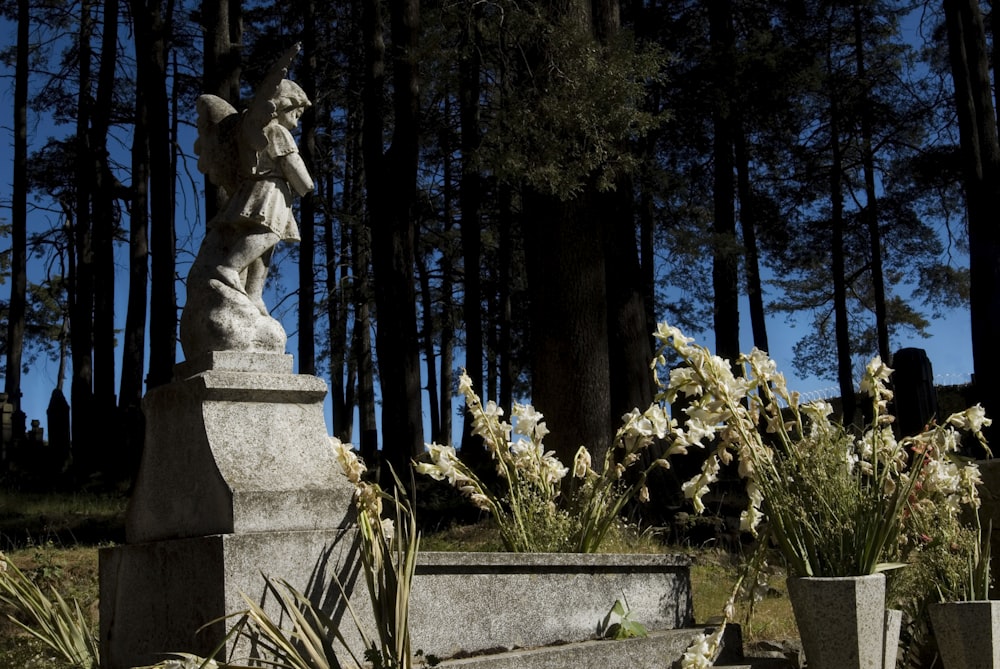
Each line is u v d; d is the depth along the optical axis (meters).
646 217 23.09
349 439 27.42
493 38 14.13
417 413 17.88
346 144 27.44
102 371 22.36
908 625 6.16
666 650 5.57
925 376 10.37
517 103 12.85
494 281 28.45
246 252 5.10
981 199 18.31
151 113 18.05
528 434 6.59
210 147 5.41
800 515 5.29
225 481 4.46
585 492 6.48
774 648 6.21
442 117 24.20
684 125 23.33
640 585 5.94
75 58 26.81
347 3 24.78
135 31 20.05
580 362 12.42
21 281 25.95
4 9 26.39
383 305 17.14
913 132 26.25
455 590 4.96
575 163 12.35
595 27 14.80
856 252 29.30
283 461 4.71
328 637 4.42
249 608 4.13
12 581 5.80
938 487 5.83
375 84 17.84
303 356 22.33
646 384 14.88
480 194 26.03
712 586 8.61
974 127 18.62
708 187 25.05
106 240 23.58
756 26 23.88
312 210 22.97
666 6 23.88
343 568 4.64
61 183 27.84
